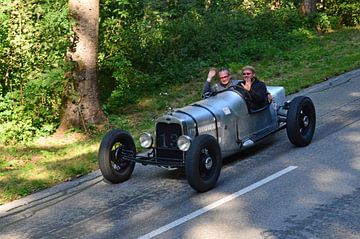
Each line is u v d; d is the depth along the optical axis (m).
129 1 15.05
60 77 11.21
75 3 11.41
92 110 11.64
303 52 17.89
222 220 6.40
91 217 6.93
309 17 21.89
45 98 11.88
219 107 8.27
